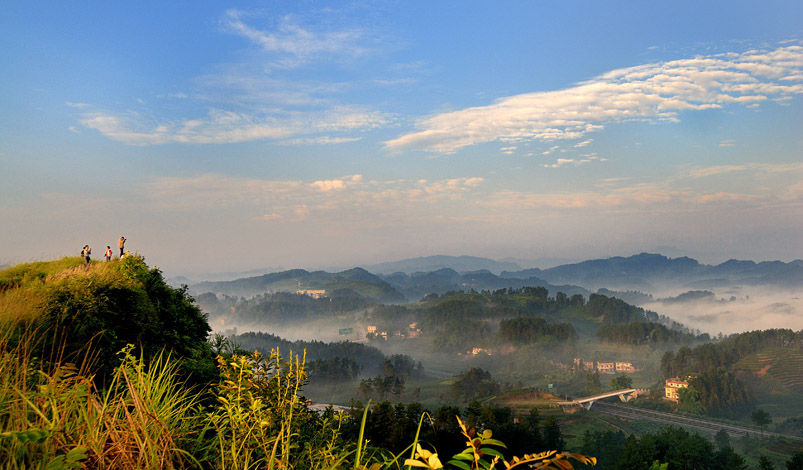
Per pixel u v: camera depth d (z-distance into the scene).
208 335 21.84
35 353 7.08
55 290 12.20
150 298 18.56
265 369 5.25
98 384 8.26
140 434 3.45
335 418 5.44
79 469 3.02
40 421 3.39
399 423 57.41
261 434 4.19
